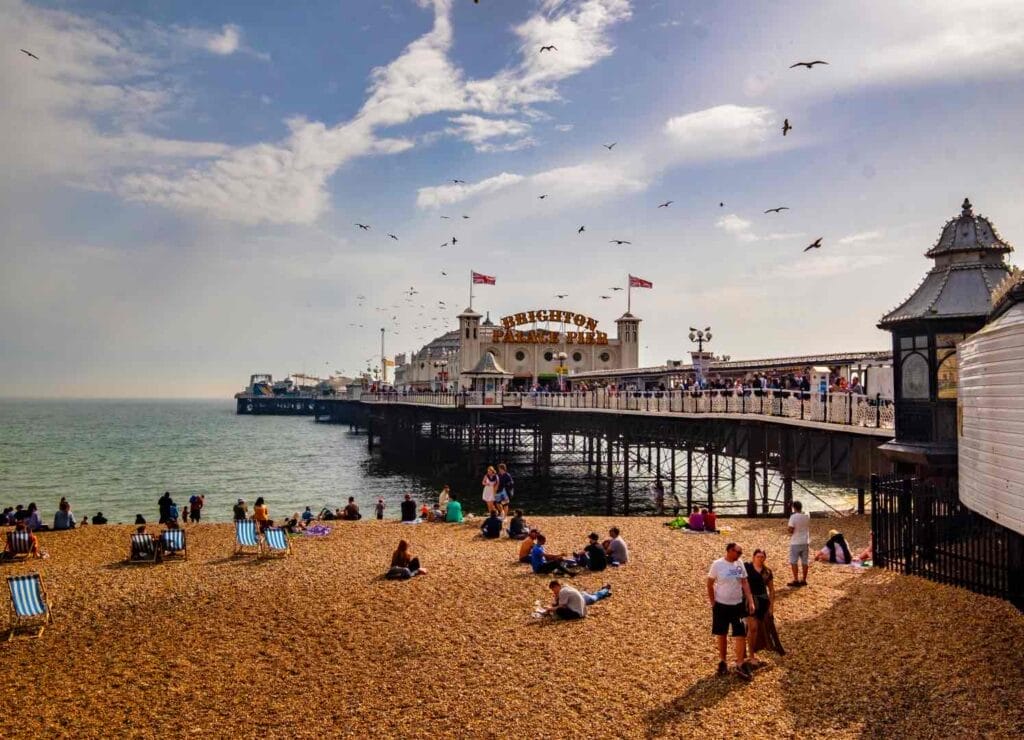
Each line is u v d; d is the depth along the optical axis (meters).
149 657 13.04
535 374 77.88
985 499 13.16
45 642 13.88
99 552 22.22
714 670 11.75
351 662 12.62
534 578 17.98
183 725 10.41
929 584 15.64
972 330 17.78
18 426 149.88
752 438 29.92
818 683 11.00
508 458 67.94
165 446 95.94
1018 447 11.61
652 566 18.91
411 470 64.06
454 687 11.45
